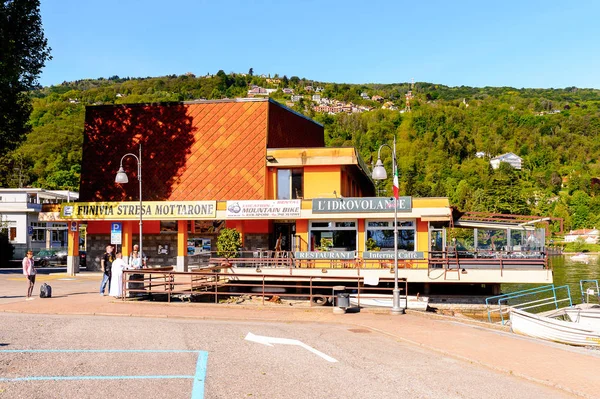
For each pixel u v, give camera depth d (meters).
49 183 104.19
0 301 23.48
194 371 11.61
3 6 38.38
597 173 187.88
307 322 19.30
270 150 39.62
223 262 33.91
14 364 11.84
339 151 38.56
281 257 34.25
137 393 9.86
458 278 31.02
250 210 37.69
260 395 9.88
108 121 44.69
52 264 54.84
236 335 16.11
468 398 10.02
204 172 41.78
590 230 141.00
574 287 50.03
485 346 14.94
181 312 20.81
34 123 158.25
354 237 35.81
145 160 43.19
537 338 18.67
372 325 18.44
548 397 10.30
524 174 185.50
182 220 39.78
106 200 43.38
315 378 11.20
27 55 41.53
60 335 15.54
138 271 23.67
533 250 32.78
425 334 16.70
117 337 15.41
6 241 56.59
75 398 9.45
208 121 42.72
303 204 36.31
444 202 34.00
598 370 12.31
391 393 10.19
